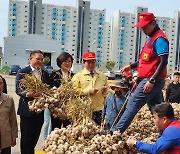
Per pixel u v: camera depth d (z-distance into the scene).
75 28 74.62
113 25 75.19
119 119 4.91
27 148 6.09
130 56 75.44
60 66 6.11
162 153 4.07
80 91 5.29
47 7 74.56
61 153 4.00
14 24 74.44
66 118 4.97
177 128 3.98
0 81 5.39
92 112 5.00
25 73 5.50
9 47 63.03
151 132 5.08
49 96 4.95
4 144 5.38
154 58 4.83
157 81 4.78
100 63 75.50
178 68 75.44
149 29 4.89
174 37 75.44
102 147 4.07
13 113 5.61
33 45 64.06
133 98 4.80
